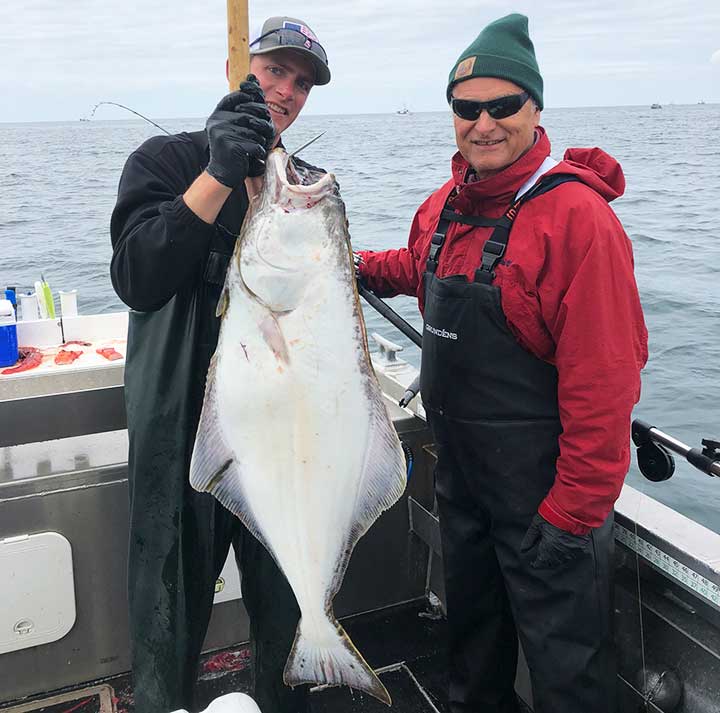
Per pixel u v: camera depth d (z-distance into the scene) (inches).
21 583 81.7
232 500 60.1
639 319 65.4
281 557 59.8
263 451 57.3
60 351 133.1
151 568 70.0
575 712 69.3
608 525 69.7
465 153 69.9
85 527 83.2
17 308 146.6
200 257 60.9
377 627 100.5
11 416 77.2
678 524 70.9
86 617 85.9
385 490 58.7
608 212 63.8
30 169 1053.2
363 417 56.9
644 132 1947.6
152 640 71.2
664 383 231.6
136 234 59.7
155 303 63.1
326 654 60.2
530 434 67.7
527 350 66.7
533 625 70.3
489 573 78.8
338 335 54.9
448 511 78.6
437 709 87.3
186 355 66.9
